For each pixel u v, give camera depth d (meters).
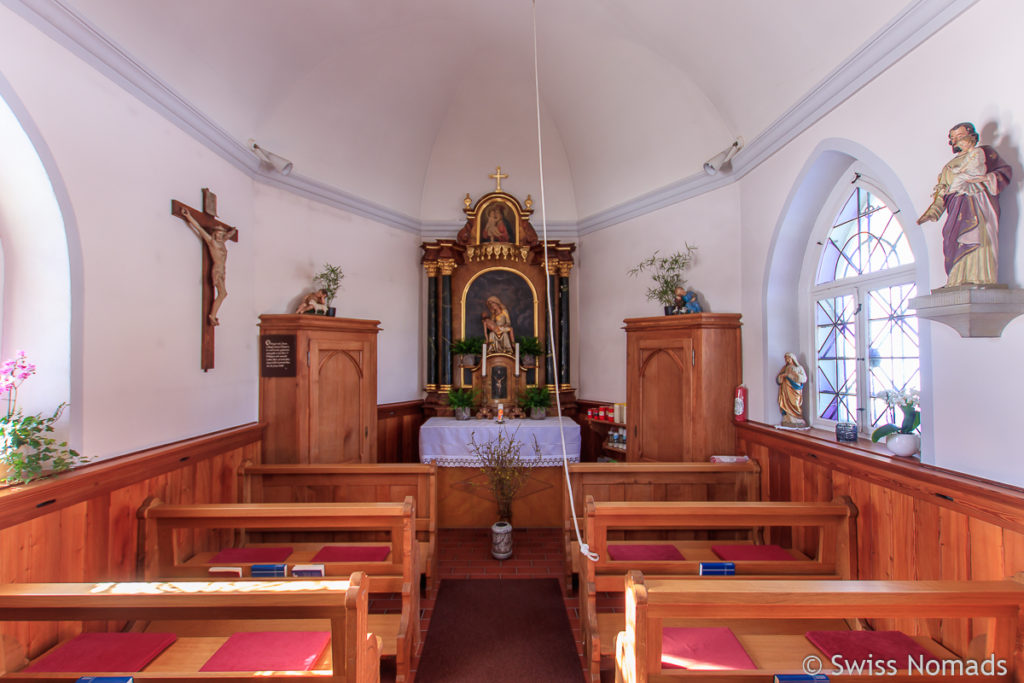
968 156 2.29
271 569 3.19
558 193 7.07
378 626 3.27
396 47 5.34
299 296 5.39
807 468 3.85
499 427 5.63
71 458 2.84
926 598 1.93
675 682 1.98
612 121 6.03
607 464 4.36
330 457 5.17
